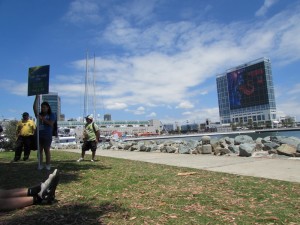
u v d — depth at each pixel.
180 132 103.00
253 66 181.62
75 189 6.76
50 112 9.88
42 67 10.07
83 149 13.07
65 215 4.85
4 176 8.58
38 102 10.12
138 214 4.90
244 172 8.76
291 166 9.45
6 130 28.12
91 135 12.95
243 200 5.67
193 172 8.84
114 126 138.12
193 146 17.12
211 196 5.99
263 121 162.75
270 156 12.12
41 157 9.94
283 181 7.26
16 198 5.25
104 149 24.20
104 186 7.05
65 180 7.86
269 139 15.14
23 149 14.00
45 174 8.83
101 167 10.51
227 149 13.84
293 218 4.65
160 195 6.13
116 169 9.91
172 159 12.92
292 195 5.95
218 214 4.88
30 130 13.66
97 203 5.56
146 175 8.52
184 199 5.80
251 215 4.81
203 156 13.63
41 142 9.77
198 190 6.52
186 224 4.44
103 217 4.76
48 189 5.42
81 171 9.45
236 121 193.38
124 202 5.62
